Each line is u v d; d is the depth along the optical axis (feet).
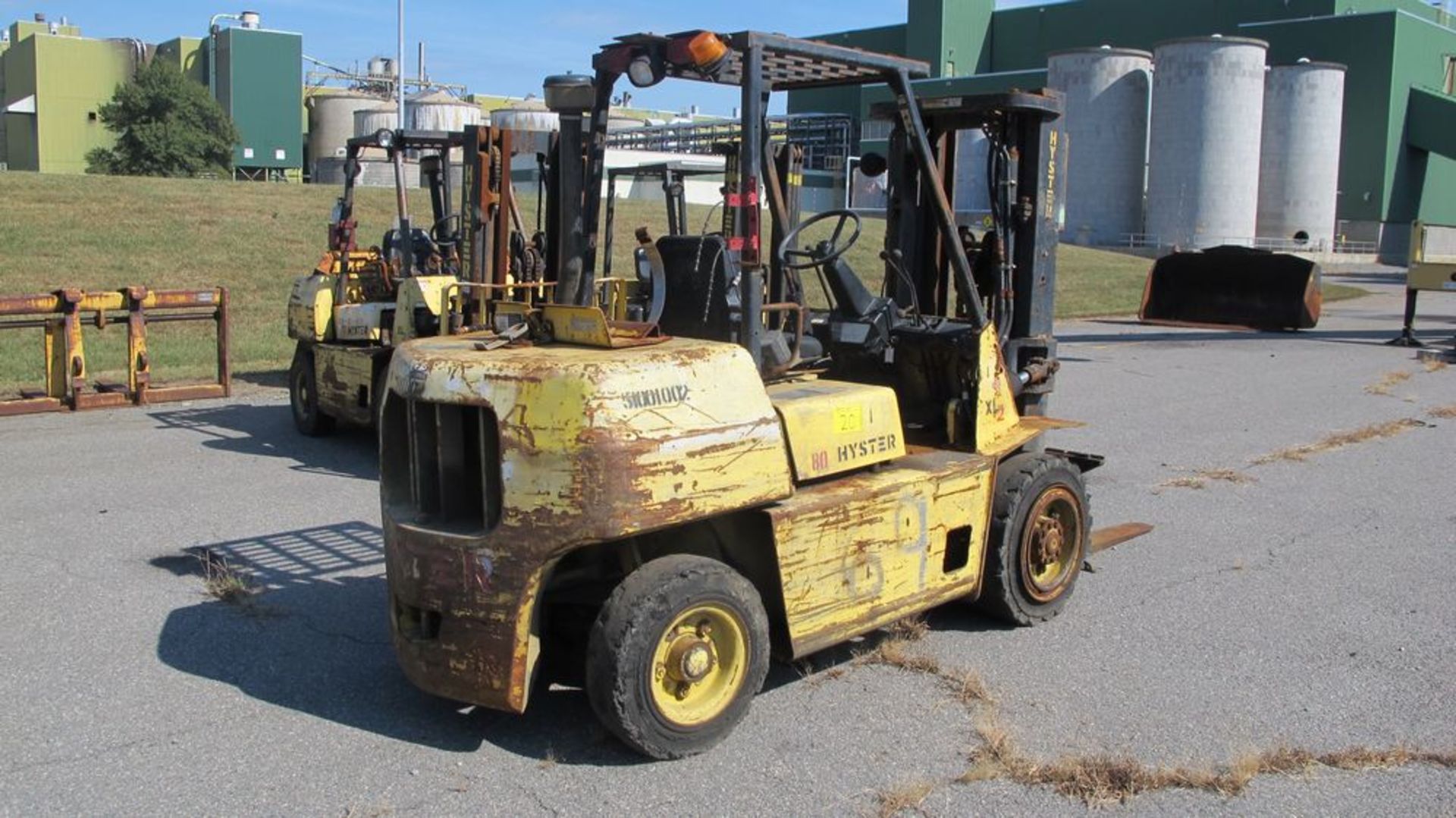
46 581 20.92
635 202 118.42
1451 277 62.69
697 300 17.35
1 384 41.45
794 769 14.23
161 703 15.93
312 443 33.91
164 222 78.48
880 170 22.08
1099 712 16.10
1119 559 23.53
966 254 21.79
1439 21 232.32
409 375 14.90
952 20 226.17
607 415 13.50
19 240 68.39
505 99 277.23
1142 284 109.81
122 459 31.04
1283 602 20.95
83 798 13.32
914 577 17.06
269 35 204.33
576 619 16.12
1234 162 162.91
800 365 19.08
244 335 55.52
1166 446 35.37
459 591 14.11
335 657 17.61
